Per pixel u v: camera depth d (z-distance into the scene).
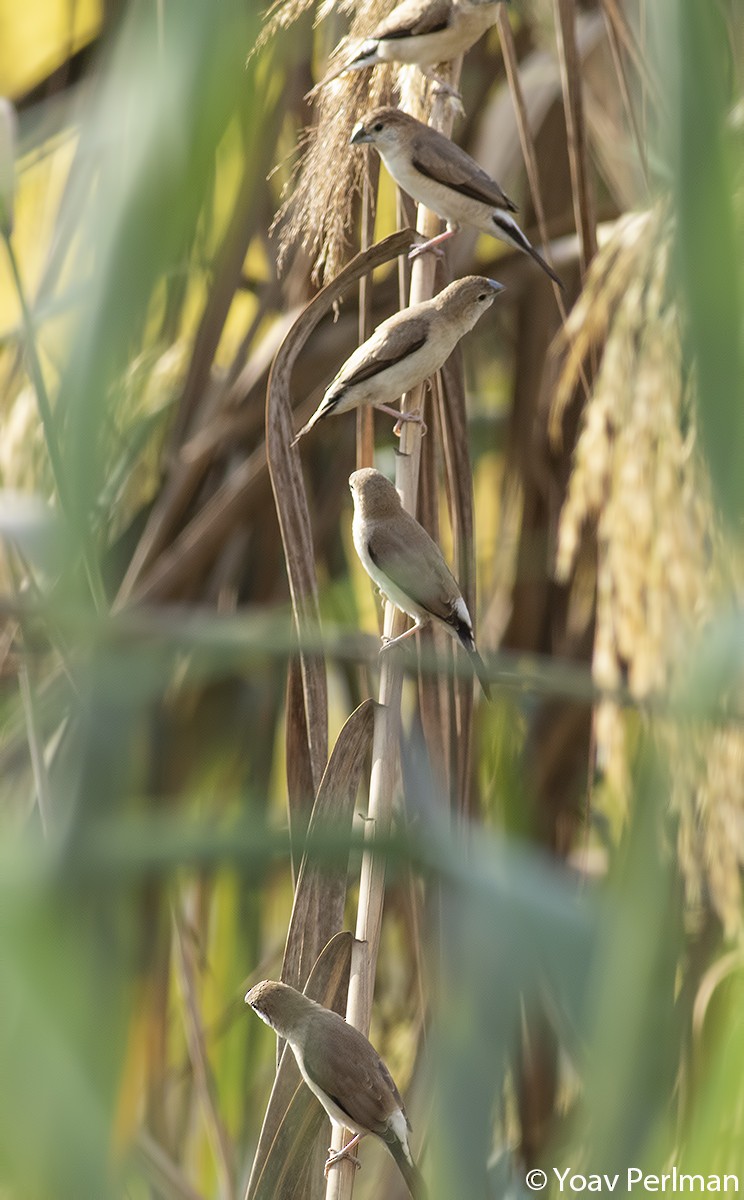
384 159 5.97
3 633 4.68
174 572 8.16
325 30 6.71
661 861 1.72
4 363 7.54
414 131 5.93
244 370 8.66
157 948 7.32
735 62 2.35
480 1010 2.07
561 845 8.62
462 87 9.27
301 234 7.32
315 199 5.64
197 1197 7.14
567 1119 2.73
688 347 1.79
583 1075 1.68
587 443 5.02
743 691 1.77
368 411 6.01
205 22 1.30
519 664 2.72
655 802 1.83
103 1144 0.92
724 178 1.80
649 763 2.03
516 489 9.65
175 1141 8.42
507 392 11.05
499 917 1.67
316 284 8.36
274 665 7.95
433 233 6.36
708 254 1.76
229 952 8.95
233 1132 8.48
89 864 1.14
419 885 5.93
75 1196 0.90
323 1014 4.49
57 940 0.97
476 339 11.23
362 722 4.64
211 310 5.66
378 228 8.19
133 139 1.30
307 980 4.59
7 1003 0.92
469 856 1.79
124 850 1.22
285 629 2.25
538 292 9.42
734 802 3.22
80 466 1.40
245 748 8.41
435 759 5.77
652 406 4.50
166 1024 7.41
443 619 5.63
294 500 5.57
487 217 6.11
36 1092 0.90
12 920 0.95
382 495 5.72
